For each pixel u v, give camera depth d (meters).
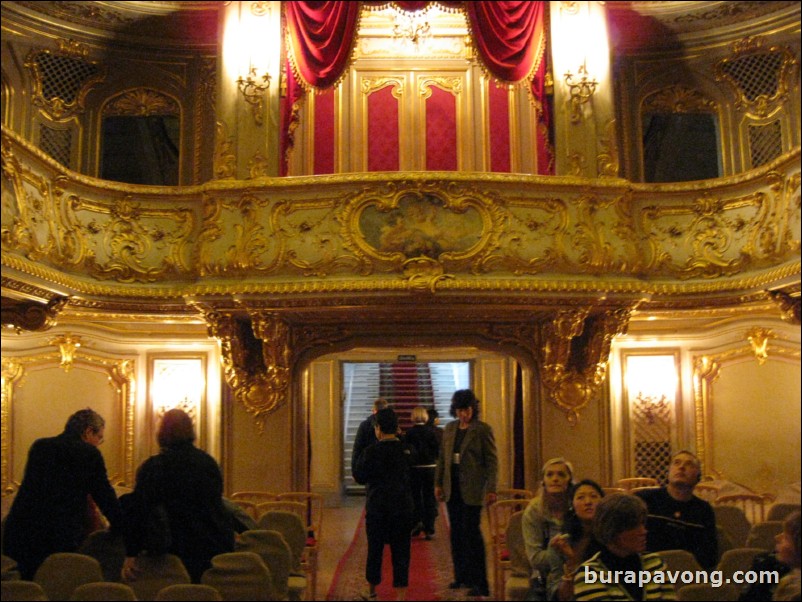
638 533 4.13
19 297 7.79
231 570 5.09
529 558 5.08
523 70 8.95
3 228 7.05
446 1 8.91
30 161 7.66
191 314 9.08
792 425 9.62
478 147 10.66
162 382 10.09
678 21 9.59
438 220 8.23
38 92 9.37
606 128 8.84
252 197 8.43
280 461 9.26
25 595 4.75
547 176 8.42
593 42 8.97
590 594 4.04
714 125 10.02
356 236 8.21
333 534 10.14
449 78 10.79
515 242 8.25
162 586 5.13
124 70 9.96
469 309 8.50
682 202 8.91
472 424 6.98
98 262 8.48
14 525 5.82
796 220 7.87
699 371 10.16
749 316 9.81
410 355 12.93
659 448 10.13
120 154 9.95
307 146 10.62
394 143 10.67
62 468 5.85
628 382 10.21
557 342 9.02
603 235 8.41
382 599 6.87
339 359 12.94
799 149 7.76
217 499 5.49
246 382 9.20
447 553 8.68
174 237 8.77
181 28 9.76
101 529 6.44
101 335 9.90
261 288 8.12
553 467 5.16
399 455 6.68
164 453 5.47
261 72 8.85
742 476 9.84
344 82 10.73
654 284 8.71
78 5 9.11
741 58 9.66
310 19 8.94
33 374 9.61
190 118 10.07
